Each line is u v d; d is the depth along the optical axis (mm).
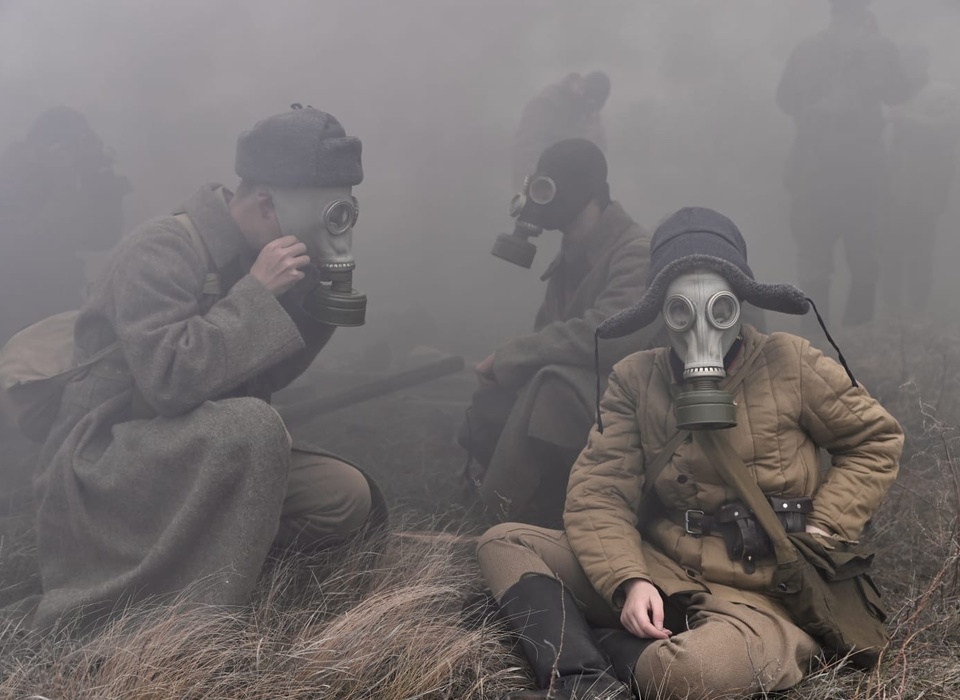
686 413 2447
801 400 2549
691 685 2209
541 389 3646
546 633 2398
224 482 2674
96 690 2250
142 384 2801
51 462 2971
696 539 2586
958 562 2764
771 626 2338
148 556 2697
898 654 2398
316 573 3027
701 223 2635
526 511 3836
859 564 2443
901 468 3744
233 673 2328
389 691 2307
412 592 2605
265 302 2824
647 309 2561
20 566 3307
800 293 2504
